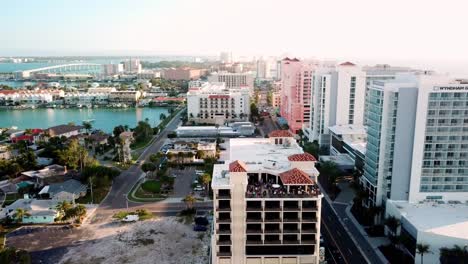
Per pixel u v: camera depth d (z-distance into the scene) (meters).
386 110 135.25
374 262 118.38
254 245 105.88
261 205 103.56
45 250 127.88
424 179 135.38
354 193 175.25
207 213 155.38
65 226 145.12
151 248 129.12
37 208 153.25
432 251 111.88
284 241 105.56
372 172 147.75
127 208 162.12
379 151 140.50
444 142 132.00
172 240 134.50
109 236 137.38
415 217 123.06
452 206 132.62
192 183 191.88
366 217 145.75
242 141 147.62
